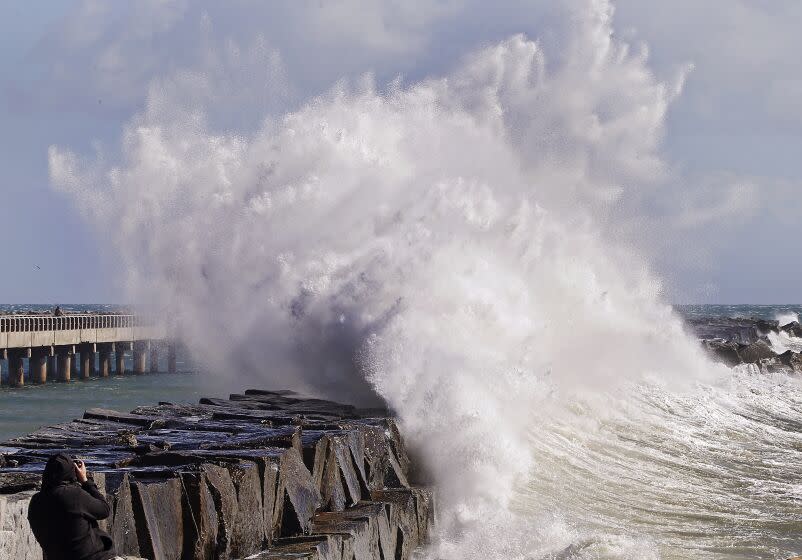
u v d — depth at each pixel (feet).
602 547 63.98
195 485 46.70
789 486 88.02
